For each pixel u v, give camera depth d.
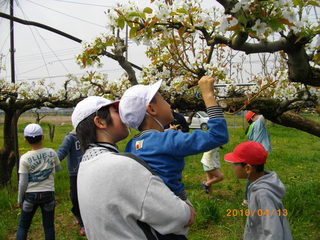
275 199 2.28
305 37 2.07
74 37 4.13
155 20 2.16
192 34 2.36
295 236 3.86
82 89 4.78
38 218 4.86
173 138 1.54
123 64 3.64
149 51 3.65
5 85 5.75
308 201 5.02
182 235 1.42
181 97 3.88
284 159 8.99
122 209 1.26
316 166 8.12
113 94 4.07
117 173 1.28
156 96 1.70
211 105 1.63
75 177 4.18
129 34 2.26
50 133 14.63
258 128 6.02
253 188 2.37
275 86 3.36
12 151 6.33
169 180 1.54
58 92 5.25
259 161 2.49
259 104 3.59
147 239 1.28
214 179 5.67
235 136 14.99
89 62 3.45
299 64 2.35
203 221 4.36
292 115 3.80
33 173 3.45
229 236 3.93
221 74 2.84
